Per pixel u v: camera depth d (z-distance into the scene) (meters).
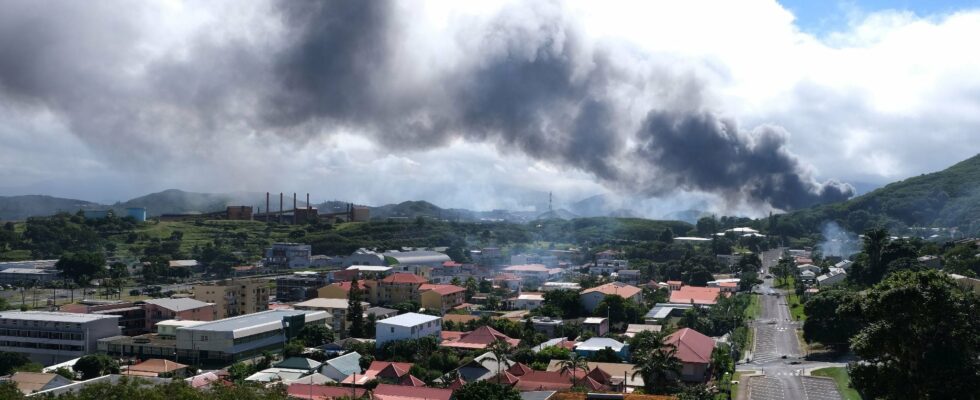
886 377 98.19
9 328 185.62
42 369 152.62
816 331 179.25
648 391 134.88
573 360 143.50
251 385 108.88
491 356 155.50
